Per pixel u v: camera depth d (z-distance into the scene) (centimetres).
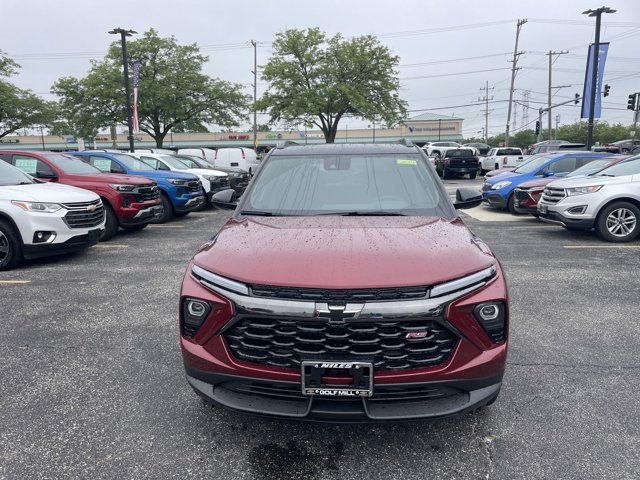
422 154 391
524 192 1083
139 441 265
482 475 237
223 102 3453
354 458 251
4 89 3528
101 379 337
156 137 3369
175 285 577
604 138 7950
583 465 243
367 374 219
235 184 1565
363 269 228
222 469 242
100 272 642
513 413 291
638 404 301
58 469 241
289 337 226
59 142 7694
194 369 244
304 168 372
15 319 460
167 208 1142
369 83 3247
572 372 345
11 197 645
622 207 809
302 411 227
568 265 660
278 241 268
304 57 3189
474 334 228
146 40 3175
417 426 279
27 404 304
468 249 258
